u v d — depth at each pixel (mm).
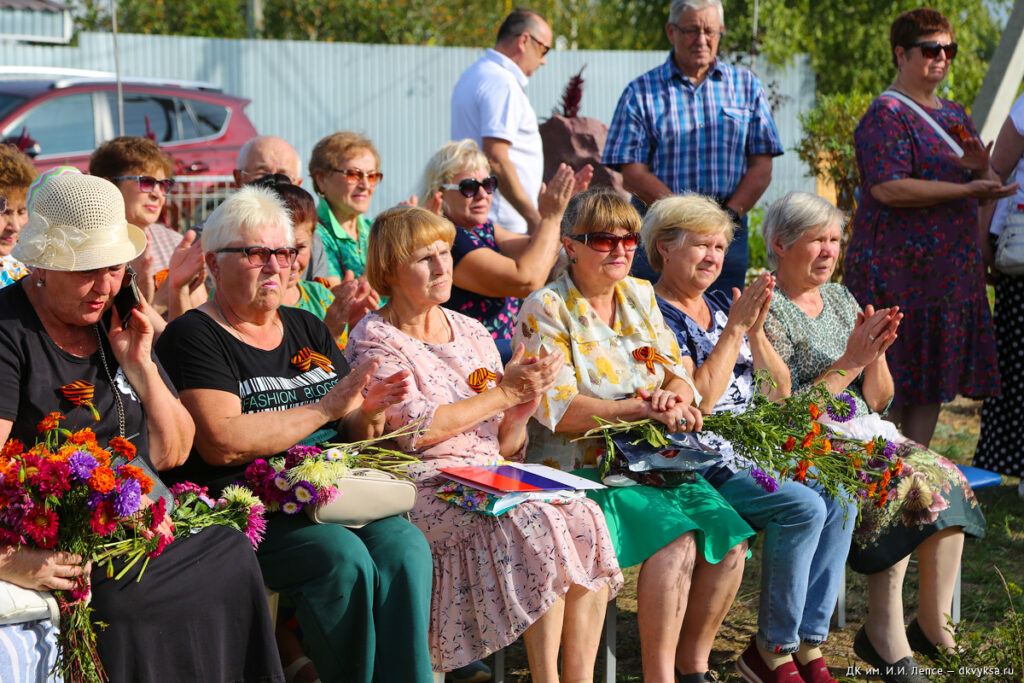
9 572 3371
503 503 4363
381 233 4805
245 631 3758
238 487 4098
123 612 3543
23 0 18297
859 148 7629
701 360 5500
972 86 21656
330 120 19812
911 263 7496
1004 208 7848
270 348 4559
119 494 3389
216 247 4426
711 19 7816
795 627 5020
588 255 5102
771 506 5082
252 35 23594
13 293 3836
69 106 12688
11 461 3395
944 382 7488
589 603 4512
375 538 4223
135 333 3928
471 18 25922
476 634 4480
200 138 13547
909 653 5336
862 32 24109
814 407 5125
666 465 4824
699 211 5469
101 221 3781
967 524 5371
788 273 5938
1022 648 4859
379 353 4793
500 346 5609
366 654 4047
